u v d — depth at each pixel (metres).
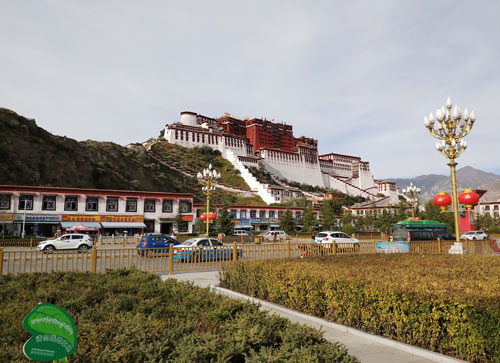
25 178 59.56
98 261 19.48
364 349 5.68
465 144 17.33
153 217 50.12
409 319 5.74
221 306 5.39
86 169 71.62
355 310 6.68
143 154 95.56
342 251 18.00
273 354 3.80
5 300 6.30
